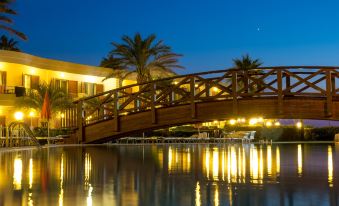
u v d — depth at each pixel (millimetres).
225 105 21391
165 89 22594
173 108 22344
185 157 14086
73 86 40469
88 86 42094
